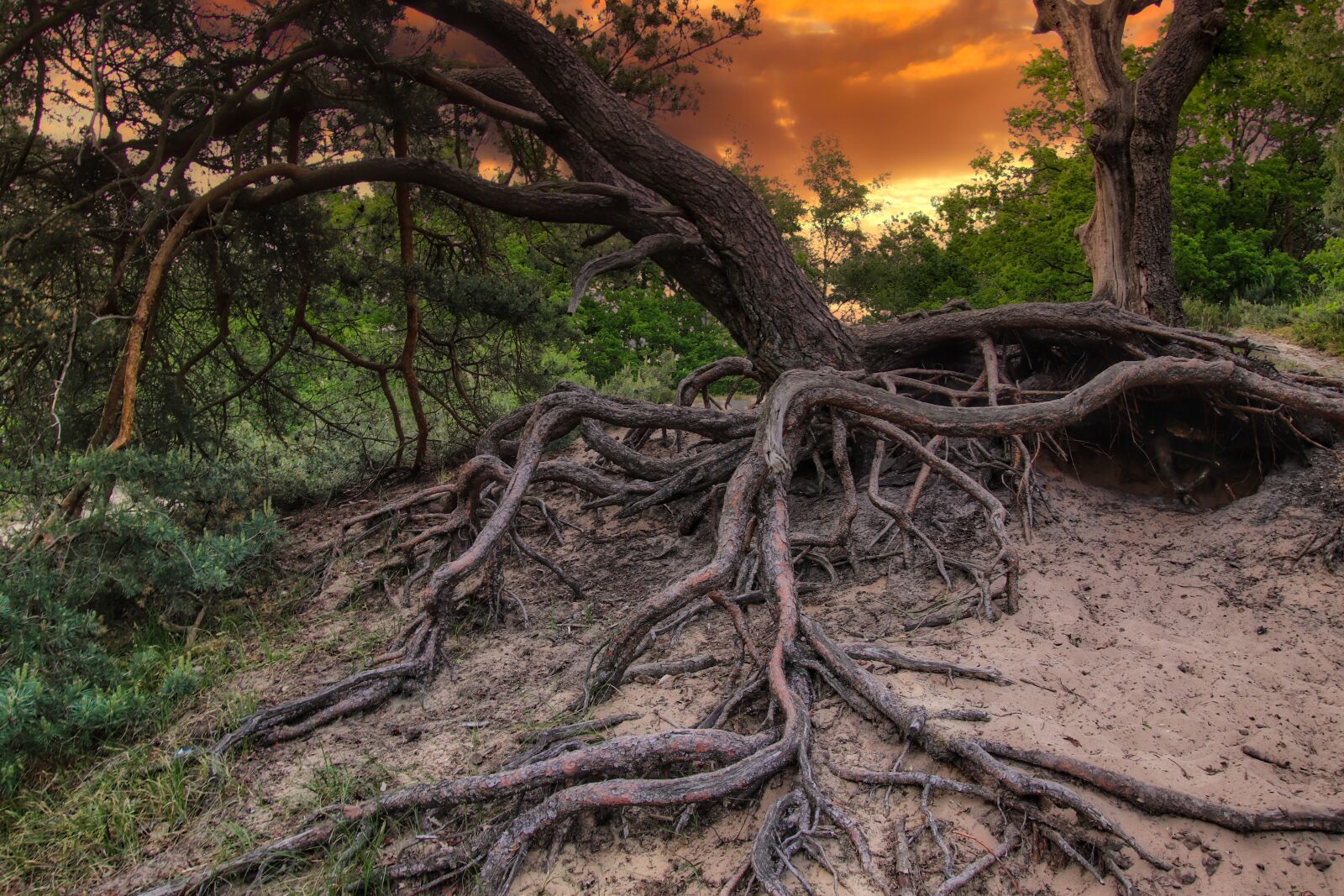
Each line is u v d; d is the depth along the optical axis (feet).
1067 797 10.46
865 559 19.71
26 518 20.10
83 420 26.35
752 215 23.91
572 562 23.58
